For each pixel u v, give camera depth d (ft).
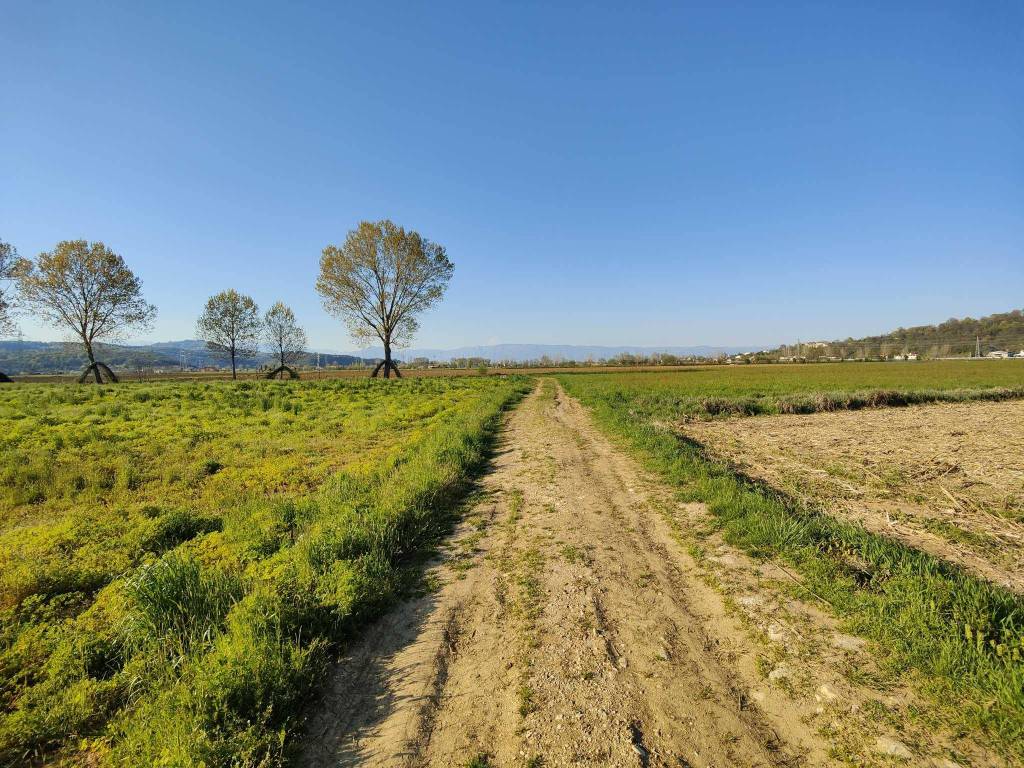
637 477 32.89
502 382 154.20
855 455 37.83
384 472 33.04
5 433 48.88
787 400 71.61
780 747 10.02
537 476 34.27
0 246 152.15
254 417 65.31
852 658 12.59
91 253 167.43
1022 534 21.11
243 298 214.28
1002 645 11.51
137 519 25.04
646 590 17.19
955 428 51.26
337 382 139.23
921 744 9.74
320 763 10.25
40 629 14.84
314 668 12.94
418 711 11.68
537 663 13.24
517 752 10.17
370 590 16.89
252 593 15.62
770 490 27.66
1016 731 9.66
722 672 12.51
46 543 21.74
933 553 19.15
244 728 10.83
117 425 57.06
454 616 16.11
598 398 84.58
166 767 9.39
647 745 10.15
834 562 17.48
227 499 29.07
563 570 19.06
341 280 172.24
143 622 14.15
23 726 10.85
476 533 23.73
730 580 17.46
